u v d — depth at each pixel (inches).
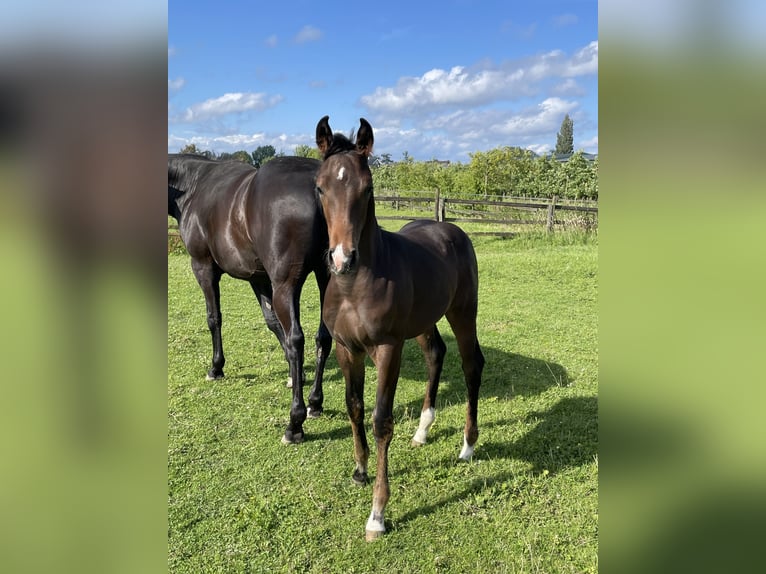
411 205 893.2
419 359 233.1
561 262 419.5
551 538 116.5
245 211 169.5
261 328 274.2
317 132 114.6
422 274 129.6
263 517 123.5
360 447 134.1
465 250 156.8
